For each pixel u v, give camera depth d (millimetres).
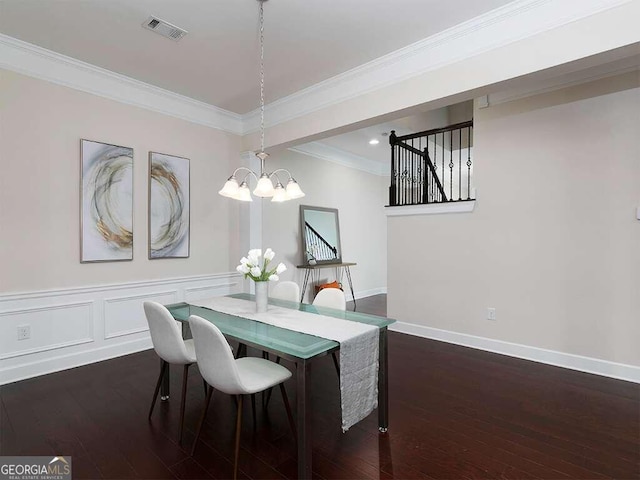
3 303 2814
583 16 2094
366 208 7223
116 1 2328
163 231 3818
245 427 2242
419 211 4195
